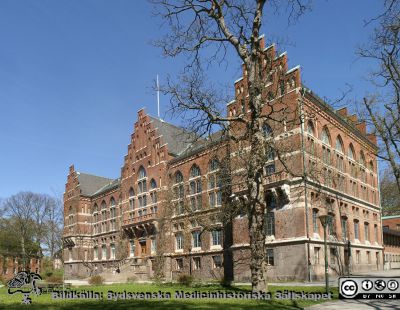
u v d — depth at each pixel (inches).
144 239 2598.4
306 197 1605.6
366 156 2331.4
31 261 3996.1
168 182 2458.2
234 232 1871.3
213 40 1013.2
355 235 2071.9
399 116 1177.4
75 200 3494.1
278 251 1668.3
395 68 1074.1
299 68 1670.8
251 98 978.7
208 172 2162.9
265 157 961.5
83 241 3390.7
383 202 3570.4
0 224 3858.3
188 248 2207.2
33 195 3742.6
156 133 2628.0
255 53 974.4
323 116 1863.9
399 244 2861.7
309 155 1680.6
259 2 961.5
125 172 2881.4
